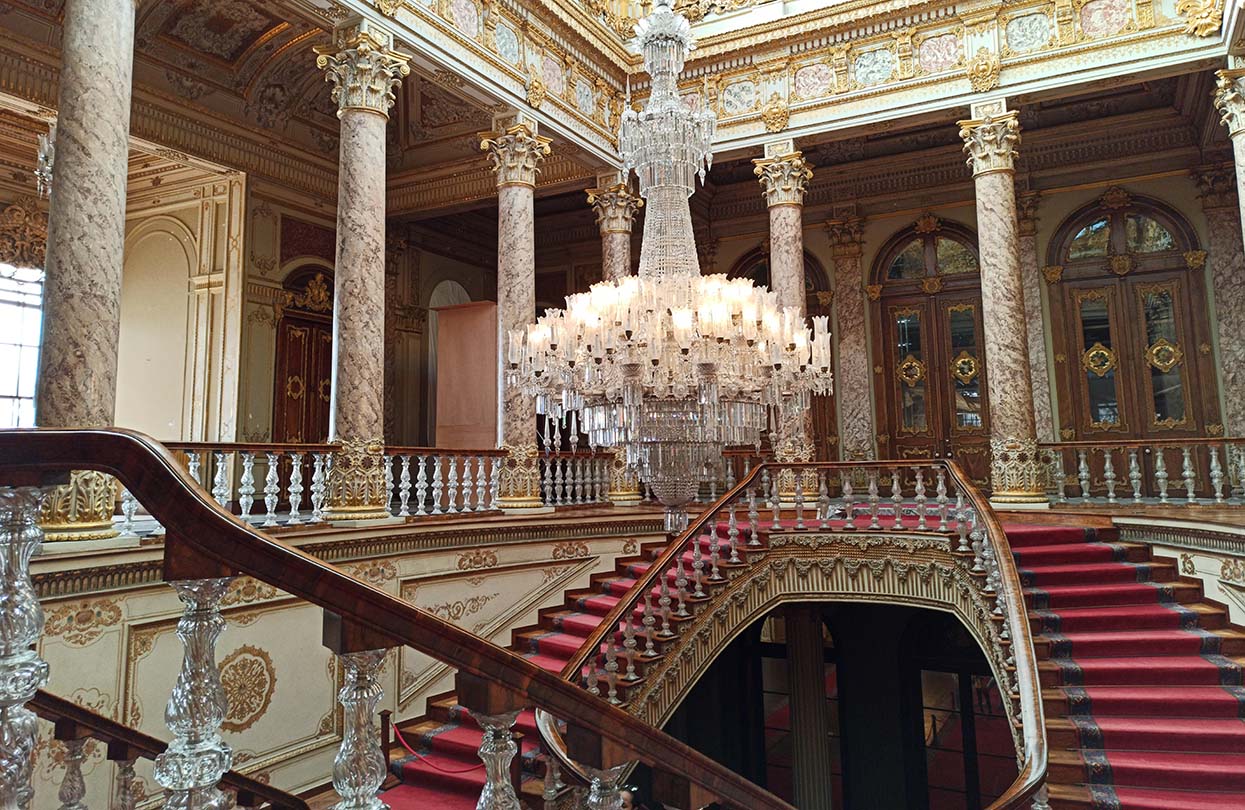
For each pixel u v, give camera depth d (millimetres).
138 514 8195
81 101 6211
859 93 11914
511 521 9984
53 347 6039
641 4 13344
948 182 15531
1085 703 6746
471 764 7816
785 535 10305
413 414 15695
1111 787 5953
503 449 10727
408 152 14680
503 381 10844
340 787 1657
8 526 1539
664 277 7164
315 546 7816
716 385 6809
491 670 1736
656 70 8008
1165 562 8906
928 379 15539
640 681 8094
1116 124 14078
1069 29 10828
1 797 1502
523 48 11086
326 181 13938
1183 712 6633
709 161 8023
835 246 16297
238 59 11953
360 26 8703
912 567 9609
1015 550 9039
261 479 12609
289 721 7648
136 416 13227
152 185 13305
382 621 1624
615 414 7395
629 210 13531
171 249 13211
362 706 1669
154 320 13273
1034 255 14828
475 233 17547
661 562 8742
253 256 12633
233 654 7195
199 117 11688
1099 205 14438
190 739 1584
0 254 13438
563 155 12617
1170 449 13711
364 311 8617
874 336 15961
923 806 12891
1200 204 13742
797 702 12188
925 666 13055
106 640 6246
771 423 8227
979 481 14961
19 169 13461
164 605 6676
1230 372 13266
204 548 1496
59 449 1445
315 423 13625
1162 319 13961
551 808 2746
